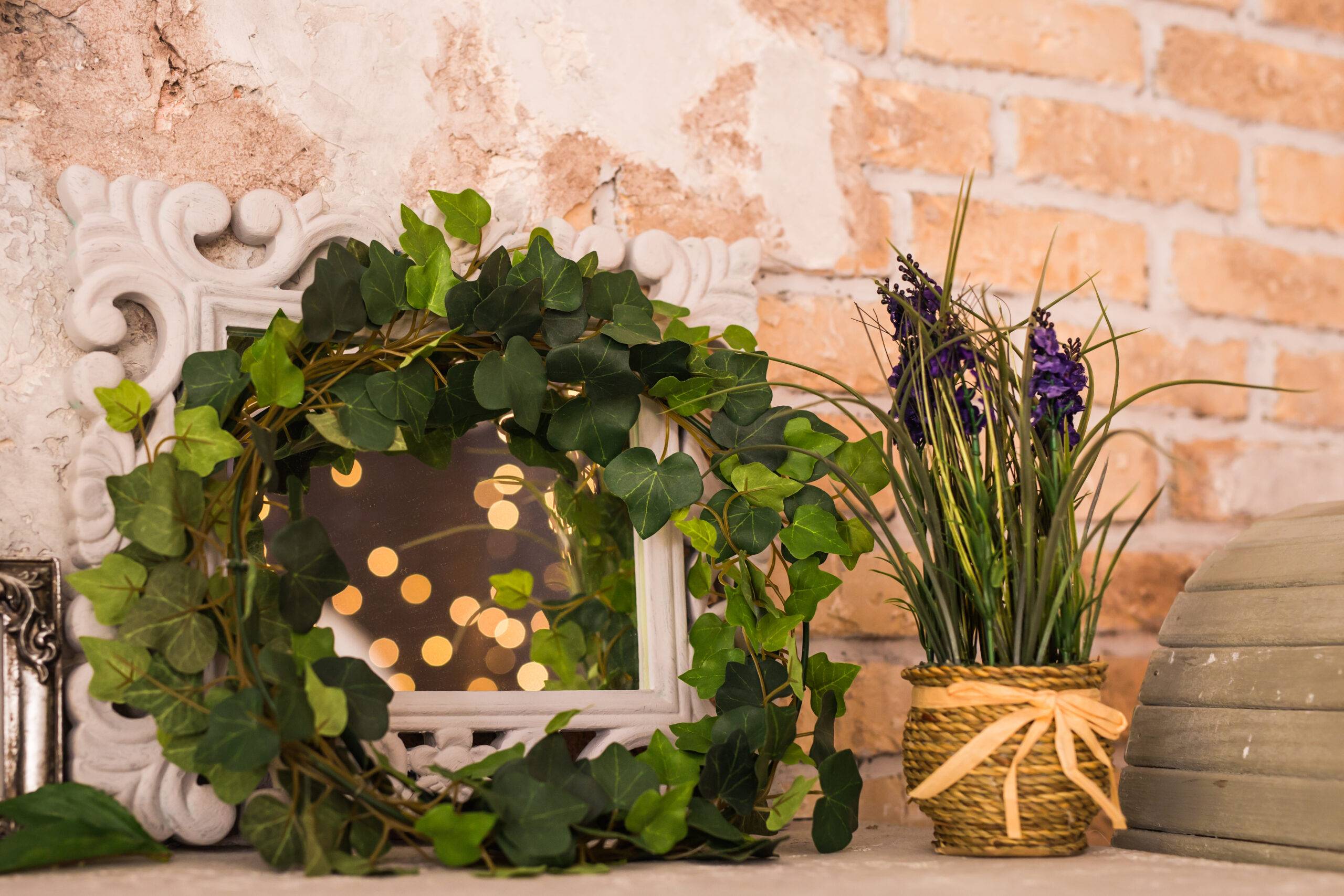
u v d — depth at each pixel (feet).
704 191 5.34
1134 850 4.74
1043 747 4.52
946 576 4.64
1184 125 6.05
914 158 5.64
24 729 4.36
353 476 4.77
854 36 5.60
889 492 5.44
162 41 4.81
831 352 5.45
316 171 4.92
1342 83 6.34
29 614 4.42
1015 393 4.80
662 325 5.06
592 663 4.88
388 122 5.01
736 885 4.17
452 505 4.84
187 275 4.65
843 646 5.34
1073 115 5.88
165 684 4.37
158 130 4.79
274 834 4.24
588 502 4.96
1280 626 4.69
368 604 4.73
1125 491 5.78
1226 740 4.66
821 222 5.48
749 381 4.94
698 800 4.47
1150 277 5.92
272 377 4.52
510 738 4.75
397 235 4.91
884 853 4.63
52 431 4.61
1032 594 4.62
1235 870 4.39
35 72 4.69
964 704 4.54
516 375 4.69
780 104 5.47
